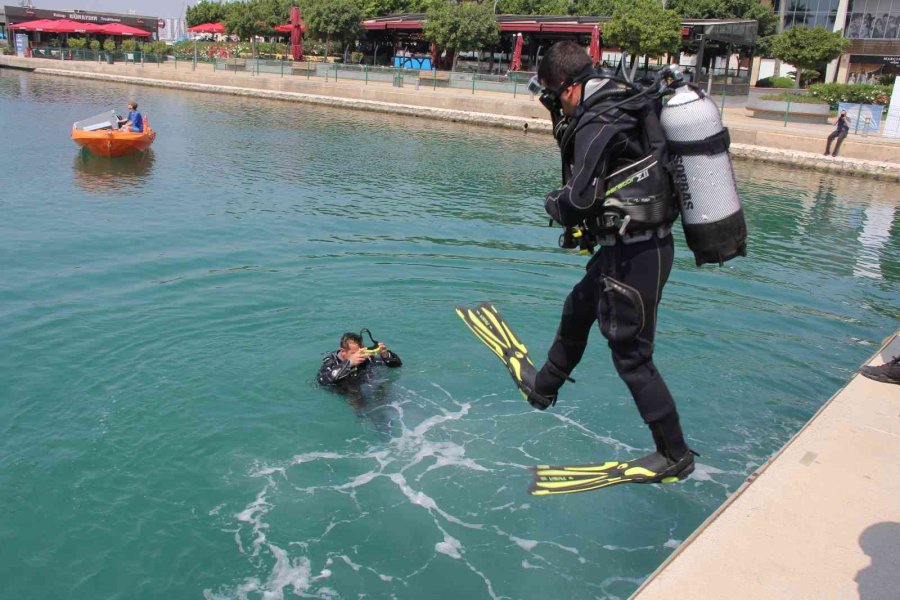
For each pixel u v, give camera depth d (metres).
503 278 10.85
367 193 17.00
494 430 6.71
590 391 7.49
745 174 24.06
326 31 49.53
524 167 22.23
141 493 5.69
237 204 15.26
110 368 7.63
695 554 4.02
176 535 5.24
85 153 21.17
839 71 52.88
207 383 7.38
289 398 7.16
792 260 13.38
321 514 5.50
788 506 4.50
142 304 9.39
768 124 31.11
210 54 59.03
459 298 9.94
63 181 17.03
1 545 5.10
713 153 3.17
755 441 6.73
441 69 49.97
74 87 43.94
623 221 3.18
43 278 10.24
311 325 8.87
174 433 6.49
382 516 5.49
